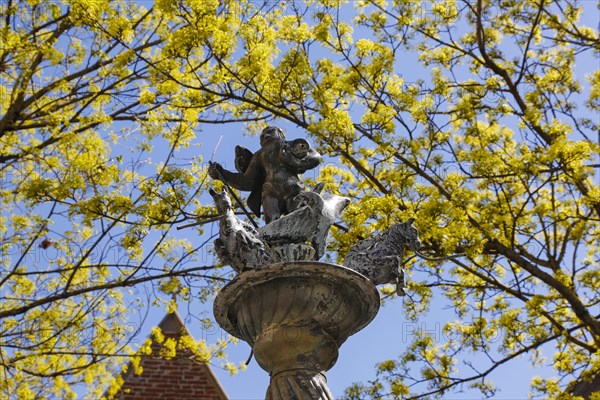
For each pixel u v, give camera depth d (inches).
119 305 545.0
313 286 268.8
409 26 561.6
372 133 525.3
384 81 542.3
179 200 503.2
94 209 495.5
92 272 548.4
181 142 522.3
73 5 532.4
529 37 601.3
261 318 271.3
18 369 534.3
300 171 302.0
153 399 637.9
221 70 530.6
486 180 530.3
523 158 518.0
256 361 278.2
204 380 650.8
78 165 500.7
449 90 572.7
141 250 524.1
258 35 541.0
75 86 599.2
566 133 557.6
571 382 522.9
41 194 497.7
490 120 582.9
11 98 579.8
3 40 547.5
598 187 553.6
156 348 658.2
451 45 610.5
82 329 539.2
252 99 546.6
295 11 547.5
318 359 269.9
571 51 615.5
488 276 546.6
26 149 553.3
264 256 273.0
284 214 298.7
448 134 545.0
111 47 582.6
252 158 305.3
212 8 515.5
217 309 278.2
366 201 496.1
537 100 595.2
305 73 534.9
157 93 559.5
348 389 524.7
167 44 543.2
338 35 542.6
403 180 509.4
